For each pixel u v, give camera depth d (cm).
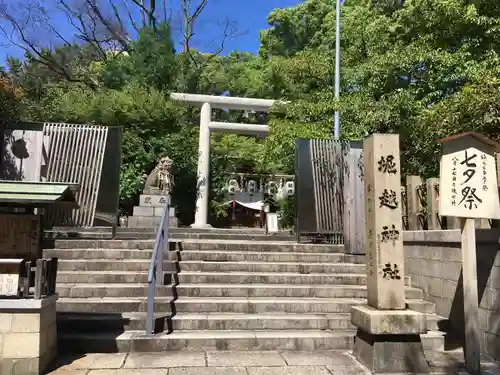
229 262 797
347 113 1185
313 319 628
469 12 1091
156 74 2052
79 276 715
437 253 718
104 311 635
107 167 934
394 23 1270
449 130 837
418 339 512
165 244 799
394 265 534
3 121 922
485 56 1084
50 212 903
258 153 2098
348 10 2188
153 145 1728
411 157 1125
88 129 942
